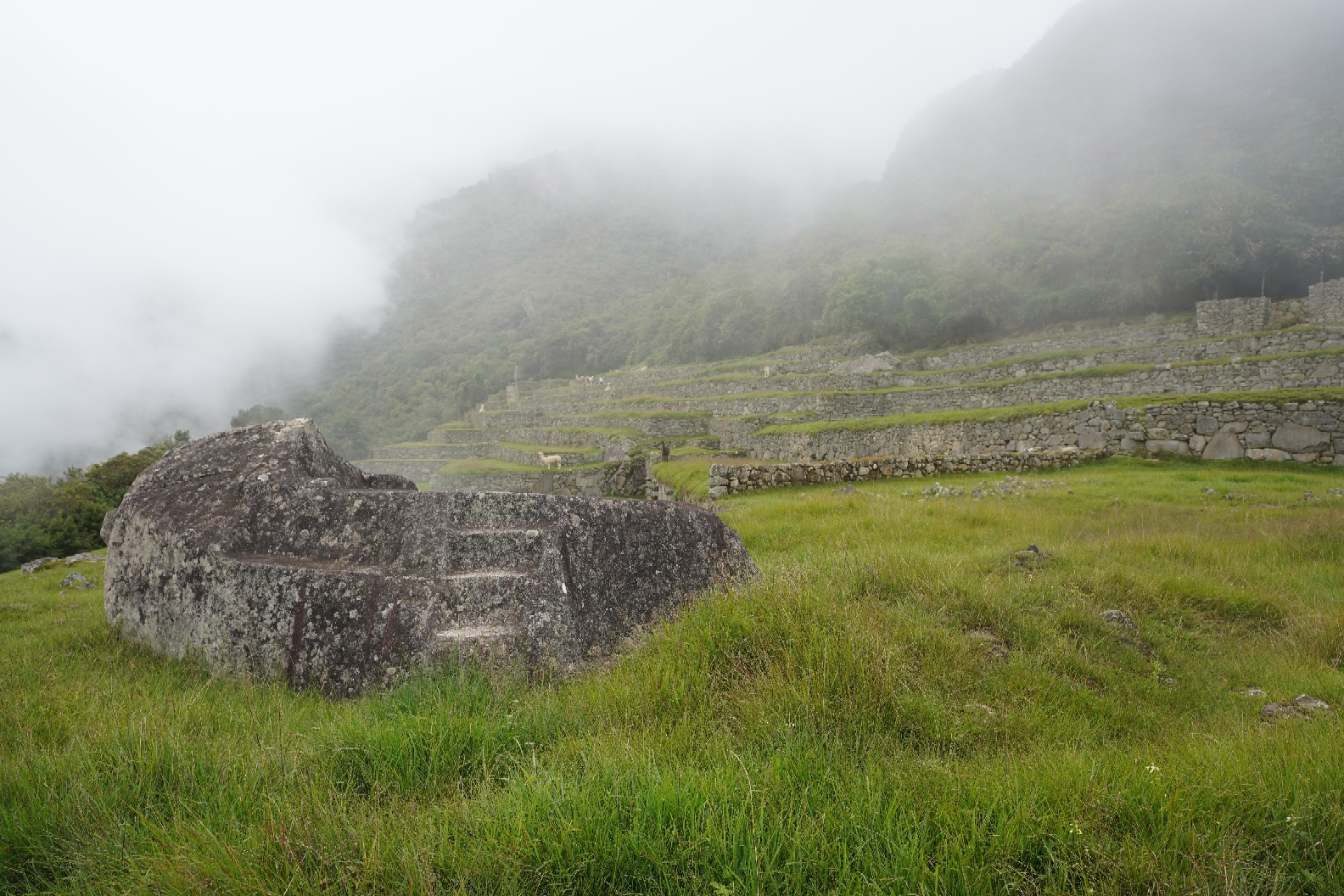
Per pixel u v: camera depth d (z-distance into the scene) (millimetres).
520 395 77812
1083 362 32781
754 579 5578
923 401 30719
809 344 63031
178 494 5328
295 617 4461
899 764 3057
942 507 12086
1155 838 2410
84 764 3047
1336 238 45281
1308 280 45562
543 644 4484
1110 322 50500
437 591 4574
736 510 13688
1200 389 23859
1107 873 2264
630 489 35344
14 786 2900
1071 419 19188
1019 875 2236
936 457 18188
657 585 5309
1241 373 23031
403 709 3648
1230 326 34281
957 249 71750
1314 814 2564
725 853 2301
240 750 3246
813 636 4062
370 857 2291
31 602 8523
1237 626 6043
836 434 25906
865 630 4332
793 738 3207
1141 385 25281
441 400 106500
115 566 5426
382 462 55469
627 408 48781
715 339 85312
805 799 2547
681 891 2219
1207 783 2746
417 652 4352
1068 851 2336
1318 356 21594
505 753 3148
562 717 3643
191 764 3059
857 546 8750
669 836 2381
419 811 2715
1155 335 36812
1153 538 8641
